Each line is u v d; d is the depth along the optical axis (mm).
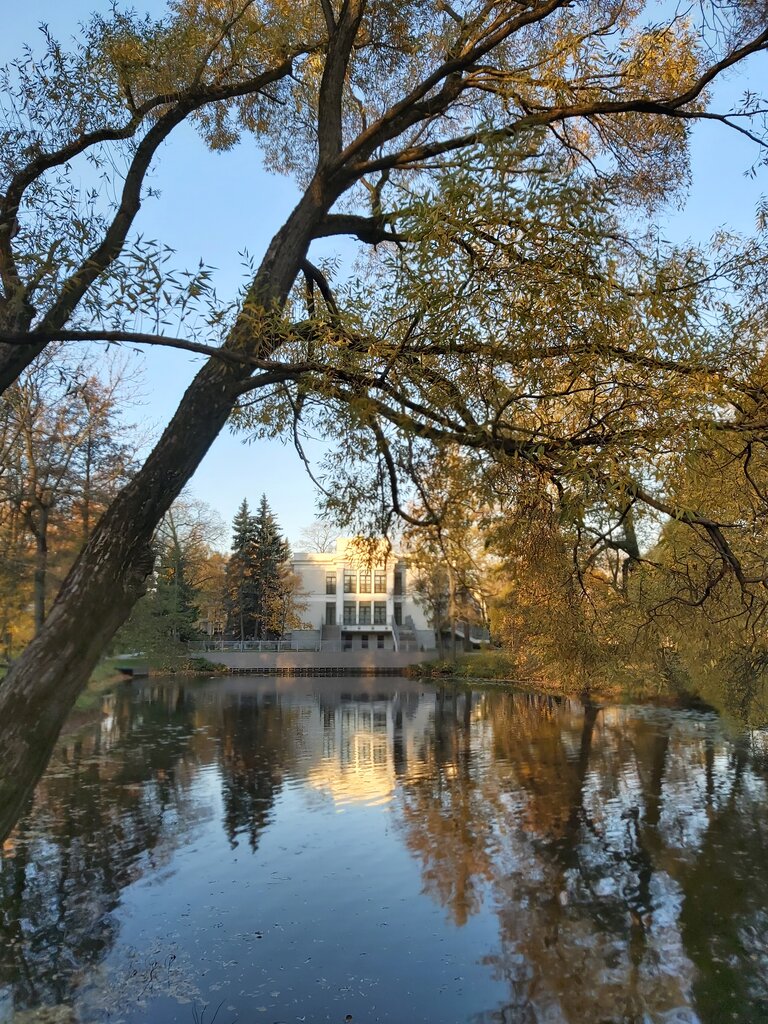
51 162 3859
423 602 47906
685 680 15836
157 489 2994
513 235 2504
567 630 8047
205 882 9641
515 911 8703
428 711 29406
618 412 2738
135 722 25562
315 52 5582
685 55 4465
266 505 63219
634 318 2723
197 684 43562
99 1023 6262
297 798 14258
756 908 8602
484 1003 6641
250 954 7570
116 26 4719
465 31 4418
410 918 8508
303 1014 6426
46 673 2627
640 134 5398
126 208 4051
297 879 9766
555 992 6852
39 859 10484
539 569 4336
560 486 2898
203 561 54125
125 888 9398
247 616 62094
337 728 24406
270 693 37875
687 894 9094
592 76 4324
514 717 26359
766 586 3953
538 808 13266
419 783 15562
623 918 8461
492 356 2715
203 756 18922
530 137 2383
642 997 6742
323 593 67000
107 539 2891
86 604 2764
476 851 10922
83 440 18656
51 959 7434
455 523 4012
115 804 13734
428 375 2793
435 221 2357
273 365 2820
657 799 13602
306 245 3984
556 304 2584
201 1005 6562
